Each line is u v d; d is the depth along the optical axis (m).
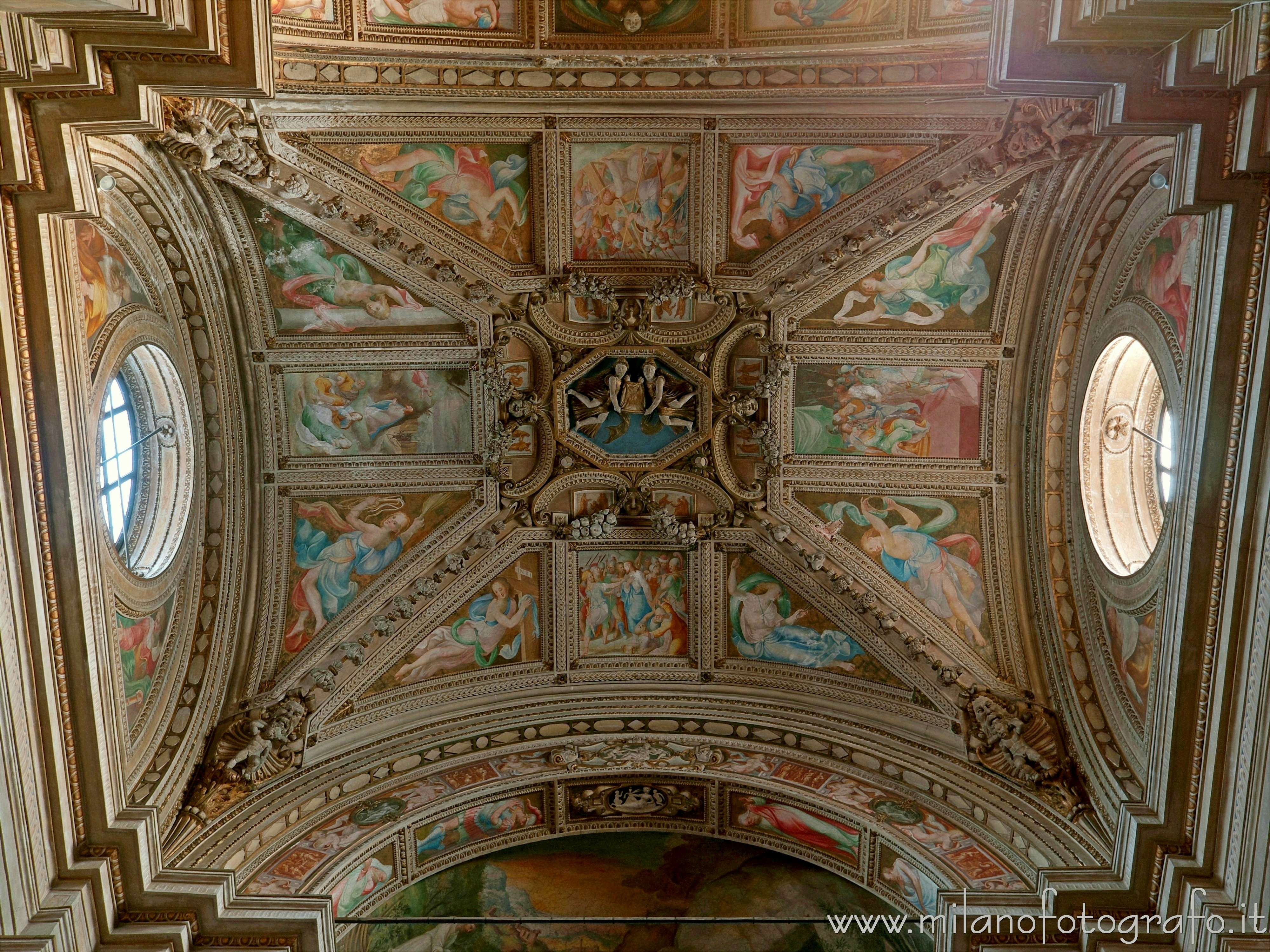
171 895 10.59
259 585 14.29
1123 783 11.98
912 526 14.94
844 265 13.72
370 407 14.72
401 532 15.00
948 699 13.90
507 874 13.78
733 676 15.26
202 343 13.53
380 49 11.73
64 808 10.19
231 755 12.78
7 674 9.40
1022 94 9.66
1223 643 10.00
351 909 12.52
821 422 15.04
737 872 13.82
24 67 8.41
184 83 8.99
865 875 13.08
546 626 15.34
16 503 9.43
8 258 9.06
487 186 13.29
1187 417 10.08
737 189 13.41
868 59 11.88
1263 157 8.85
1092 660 13.38
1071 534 14.05
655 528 15.20
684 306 14.34
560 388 14.70
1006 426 14.59
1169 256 11.46
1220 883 10.09
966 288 14.00
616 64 12.10
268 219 12.95
